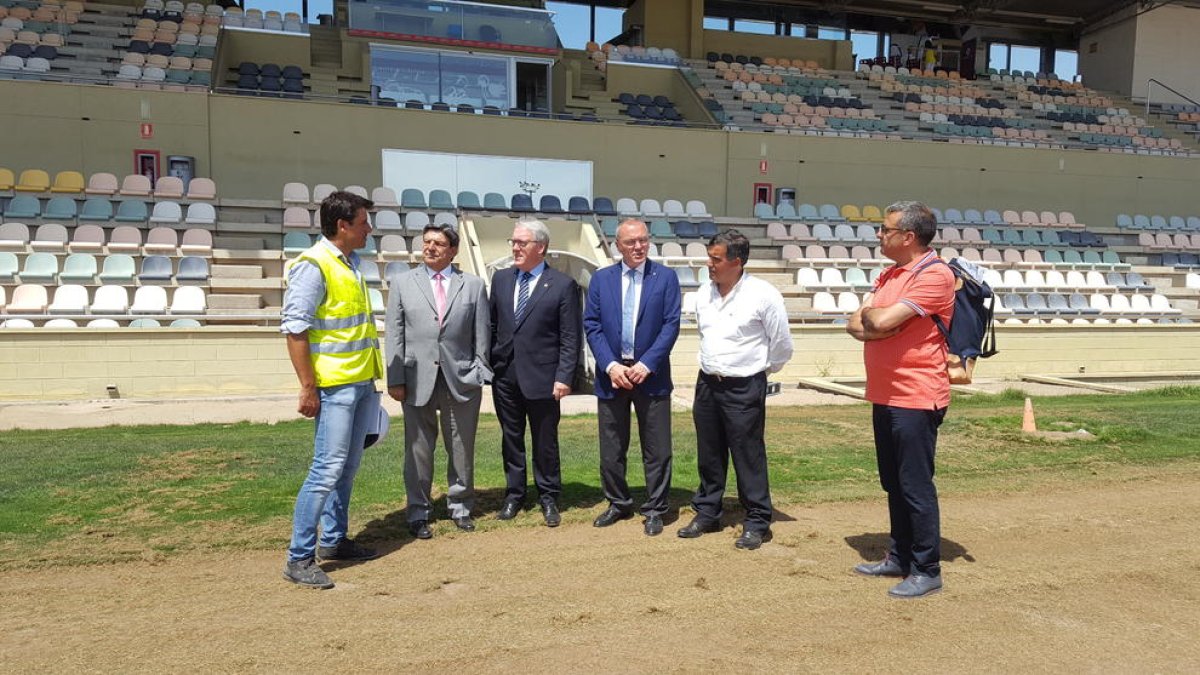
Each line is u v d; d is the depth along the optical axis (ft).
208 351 36.86
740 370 15.30
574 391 18.29
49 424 29.73
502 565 14.40
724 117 73.10
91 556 14.28
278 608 12.34
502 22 70.74
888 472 13.89
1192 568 14.46
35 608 12.18
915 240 13.16
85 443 24.71
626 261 16.22
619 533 16.31
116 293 41.27
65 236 45.75
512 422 16.92
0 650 10.76
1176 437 26.61
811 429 28.53
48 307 39.93
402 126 60.95
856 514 17.88
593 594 13.05
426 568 14.23
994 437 26.53
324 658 10.68
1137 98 96.63
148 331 36.04
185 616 11.98
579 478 20.68
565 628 11.71
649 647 11.10
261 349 37.47
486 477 20.56
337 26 81.20
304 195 54.49
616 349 16.21
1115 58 99.19
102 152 55.57
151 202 51.31
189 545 14.97
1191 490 19.95
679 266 53.47
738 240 15.25
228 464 21.21
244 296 44.19
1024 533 16.48
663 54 85.87
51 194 50.52
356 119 59.98
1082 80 104.73
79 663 10.43
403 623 11.82
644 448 16.52
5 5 69.51
